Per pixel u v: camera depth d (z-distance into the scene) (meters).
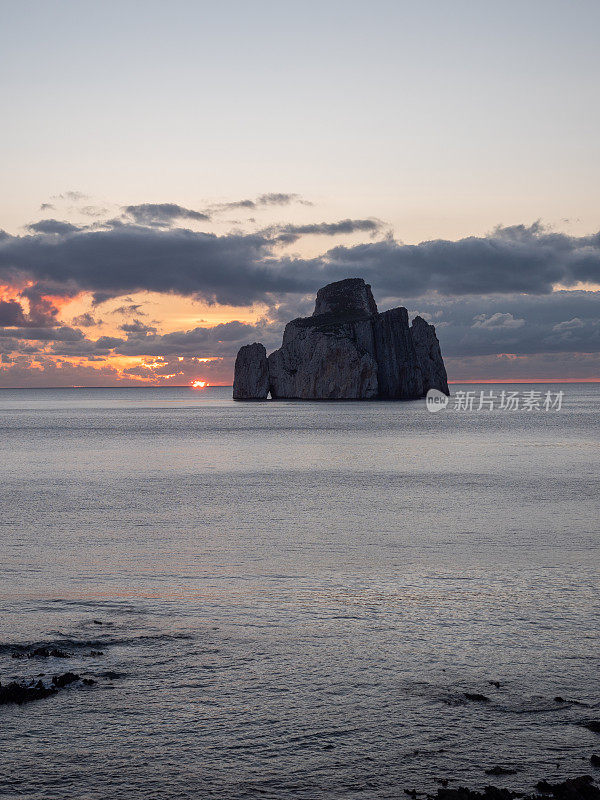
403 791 12.20
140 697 15.67
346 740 13.89
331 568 27.00
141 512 41.00
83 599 22.73
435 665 17.42
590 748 13.52
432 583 24.69
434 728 14.34
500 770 12.77
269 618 20.88
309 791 12.23
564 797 11.80
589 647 18.48
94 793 12.13
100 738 13.94
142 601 22.55
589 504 43.25
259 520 38.12
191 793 12.17
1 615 21.08
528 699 15.54
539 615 21.05
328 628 20.02
